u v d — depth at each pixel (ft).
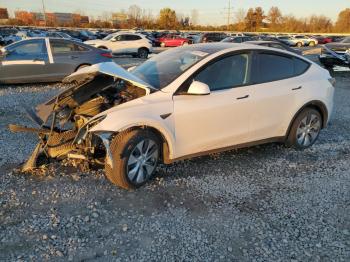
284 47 42.83
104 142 12.21
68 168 14.75
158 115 13.01
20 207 11.88
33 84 34.99
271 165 16.03
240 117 15.16
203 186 13.78
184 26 304.71
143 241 10.44
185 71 14.07
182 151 14.06
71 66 34.99
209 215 11.86
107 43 76.07
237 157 16.80
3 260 9.43
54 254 9.73
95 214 11.64
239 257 9.92
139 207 12.17
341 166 16.25
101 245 10.19
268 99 15.79
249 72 15.52
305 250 10.29
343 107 28.22
